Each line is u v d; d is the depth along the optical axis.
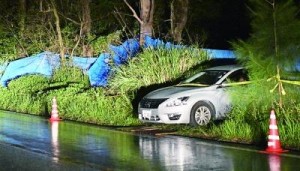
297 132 11.57
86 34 24.62
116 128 14.92
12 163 9.77
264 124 12.23
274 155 10.33
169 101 14.02
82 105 17.98
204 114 14.16
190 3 26.16
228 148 11.23
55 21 25.53
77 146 11.66
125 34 23.86
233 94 13.39
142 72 18.25
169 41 20.66
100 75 20.41
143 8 20.47
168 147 11.45
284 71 12.84
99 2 26.66
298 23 12.67
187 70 18.00
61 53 23.33
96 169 9.20
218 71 14.91
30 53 26.52
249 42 13.07
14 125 15.70
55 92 19.66
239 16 26.22
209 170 9.00
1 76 25.97
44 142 12.24
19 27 27.25
